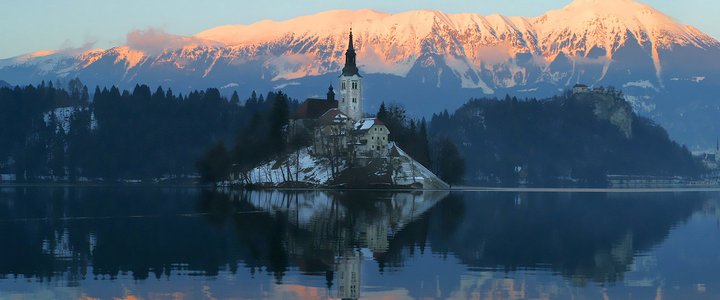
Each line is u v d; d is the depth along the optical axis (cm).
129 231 18675
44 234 18062
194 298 11394
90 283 12344
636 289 12262
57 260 14350
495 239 17650
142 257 14650
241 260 14350
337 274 13062
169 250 15538
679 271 13762
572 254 15500
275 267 13650
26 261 14225
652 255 15588
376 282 12456
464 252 15512
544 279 12850
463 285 12306
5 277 12762
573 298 11612
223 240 17050
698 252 16088
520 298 11531
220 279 12631
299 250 15612
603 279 12950
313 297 11475
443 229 19512
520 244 16838
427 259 14612
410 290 11919
